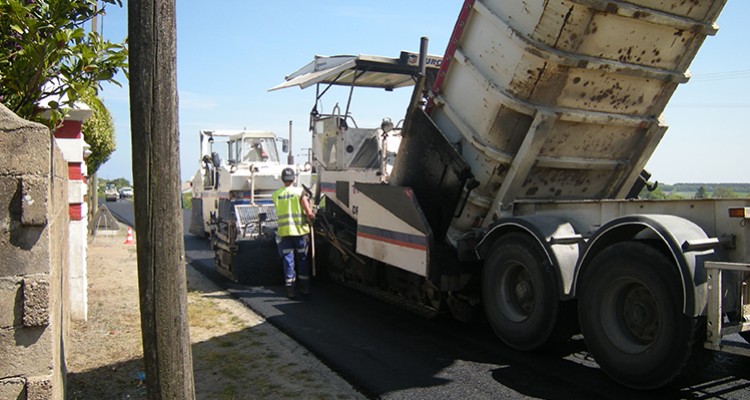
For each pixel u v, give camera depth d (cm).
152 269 261
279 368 526
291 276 816
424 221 623
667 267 420
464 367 515
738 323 413
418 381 482
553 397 443
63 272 449
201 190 1529
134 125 259
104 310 732
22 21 326
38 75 347
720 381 466
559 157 590
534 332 534
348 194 883
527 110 545
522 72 530
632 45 525
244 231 971
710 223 450
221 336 631
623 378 452
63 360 394
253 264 926
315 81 870
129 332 635
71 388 474
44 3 347
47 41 334
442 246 630
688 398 434
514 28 523
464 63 583
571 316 524
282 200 822
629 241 451
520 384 471
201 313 736
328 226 905
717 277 400
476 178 614
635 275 442
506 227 571
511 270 570
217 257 1036
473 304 634
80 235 670
